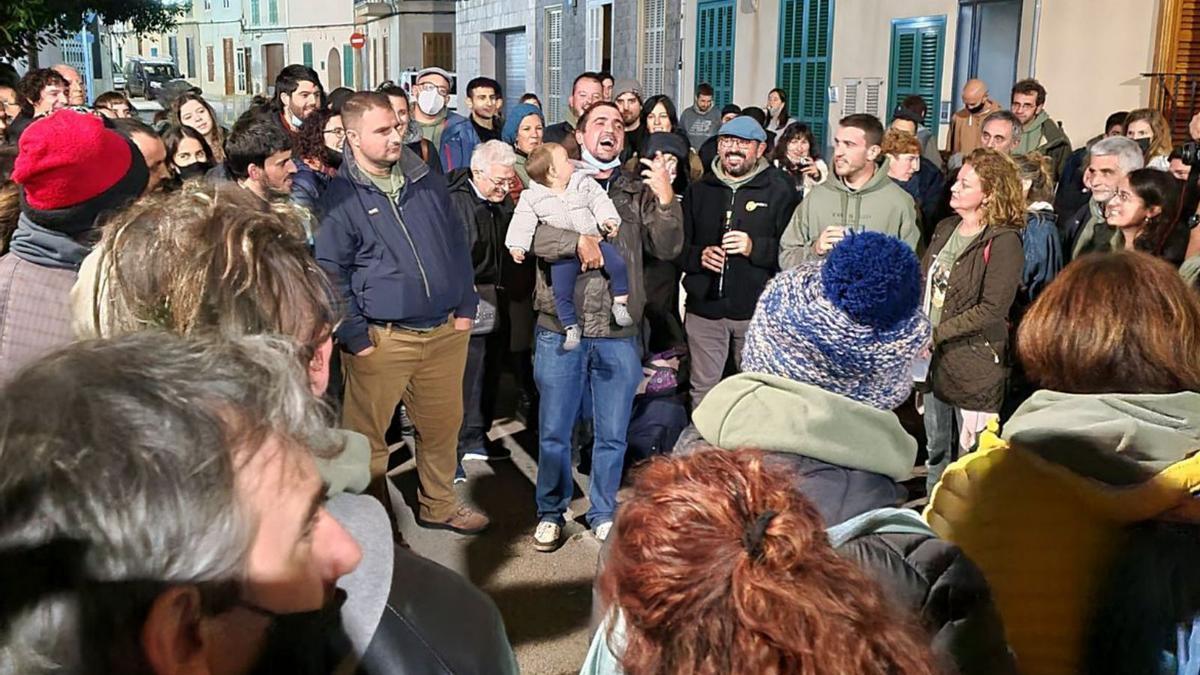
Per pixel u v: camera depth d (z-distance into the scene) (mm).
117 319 1510
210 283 1483
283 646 989
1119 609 1581
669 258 4020
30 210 2168
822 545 1014
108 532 782
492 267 4516
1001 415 4137
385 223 3389
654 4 14539
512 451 5023
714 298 4473
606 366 3797
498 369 4809
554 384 3791
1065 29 8672
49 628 779
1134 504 1555
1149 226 3705
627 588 1018
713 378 4543
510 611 3510
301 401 979
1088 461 1580
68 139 2139
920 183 6238
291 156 4215
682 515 1006
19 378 872
